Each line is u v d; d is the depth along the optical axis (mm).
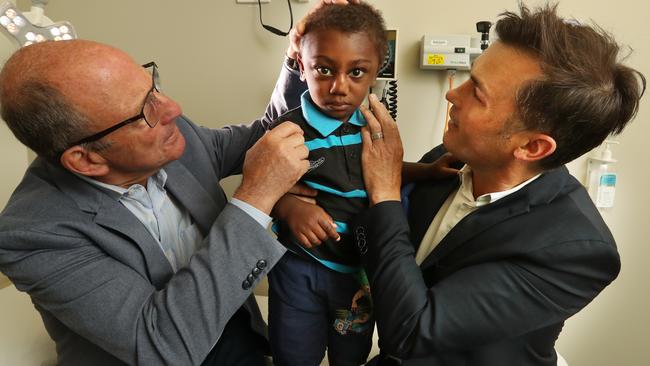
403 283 735
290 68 1105
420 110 1368
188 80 1510
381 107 862
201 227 926
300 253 950
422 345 713
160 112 752
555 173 763
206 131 1075
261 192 771
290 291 984
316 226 856
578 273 658
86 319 729
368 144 860
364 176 865
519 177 763
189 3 1432
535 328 698
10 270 719
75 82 661
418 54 1321
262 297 1549
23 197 762
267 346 1111
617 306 1443
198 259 747
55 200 754
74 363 877
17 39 959
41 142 704
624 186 1339
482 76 692
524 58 654
